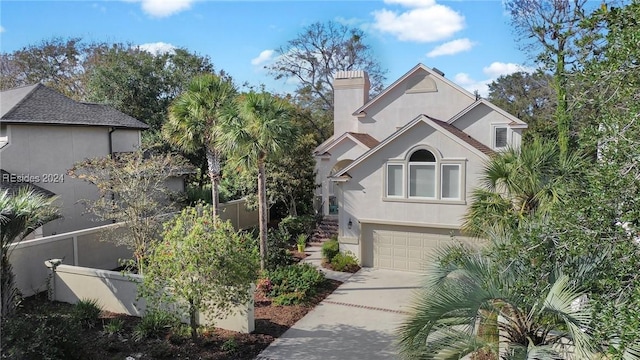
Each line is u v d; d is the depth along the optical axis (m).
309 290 15.62
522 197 11.35
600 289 5.52
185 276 10.51
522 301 6.56
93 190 22.00
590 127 5.39
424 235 18.97
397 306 14.88
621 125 4.86
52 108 21.48
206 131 18.41
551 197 9.78
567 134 10.68
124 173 16.80
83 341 10.42
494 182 12.49
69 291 14.55
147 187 17.81
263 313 14.00
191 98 17.81
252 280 11.34
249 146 16.36
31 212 11.82
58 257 16.17
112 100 31.95
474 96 24.44
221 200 26.86
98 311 13.08
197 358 10.80
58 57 46.00
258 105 16.14
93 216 21.84
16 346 9.16
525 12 24.84
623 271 4.77
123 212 16.61
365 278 18.27
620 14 4.86
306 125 33.97
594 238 4.97
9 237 11.60
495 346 6.93
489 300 6.84
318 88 43.97
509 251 6.14
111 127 23.08
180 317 12.76
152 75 33.81
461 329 6.94
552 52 6.20
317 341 12.00
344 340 12.06
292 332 12.63
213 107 17.86
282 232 22.95
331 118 40.16
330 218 26.42
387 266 19.70
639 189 4.64
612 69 4.84
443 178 18.22
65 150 21.05
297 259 21.02
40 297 15.04
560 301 6.08
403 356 7.13
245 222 27.25
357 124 27.34
